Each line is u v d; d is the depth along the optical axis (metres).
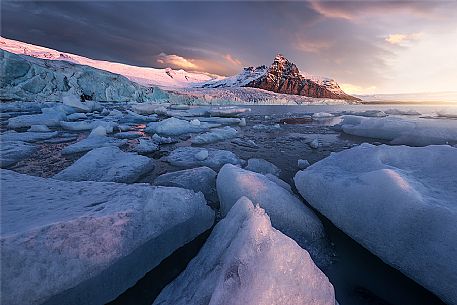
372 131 6.08
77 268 1.12
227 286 0.92
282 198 1.88
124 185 1.87
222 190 2.14
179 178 2.64
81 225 1.21
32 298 1.00
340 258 1.52
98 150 3.37
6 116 8.88
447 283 1.17
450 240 1.23
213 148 4.76
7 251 0.99
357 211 1.71
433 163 1.97
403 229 1.42
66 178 2.61
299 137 6.14
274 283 0.90
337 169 2.32
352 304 1.18
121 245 1.27
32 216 1.27
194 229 1.74
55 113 8.28
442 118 9.27
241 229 1.19
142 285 1.32
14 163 3.45
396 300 1.21
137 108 13.34
